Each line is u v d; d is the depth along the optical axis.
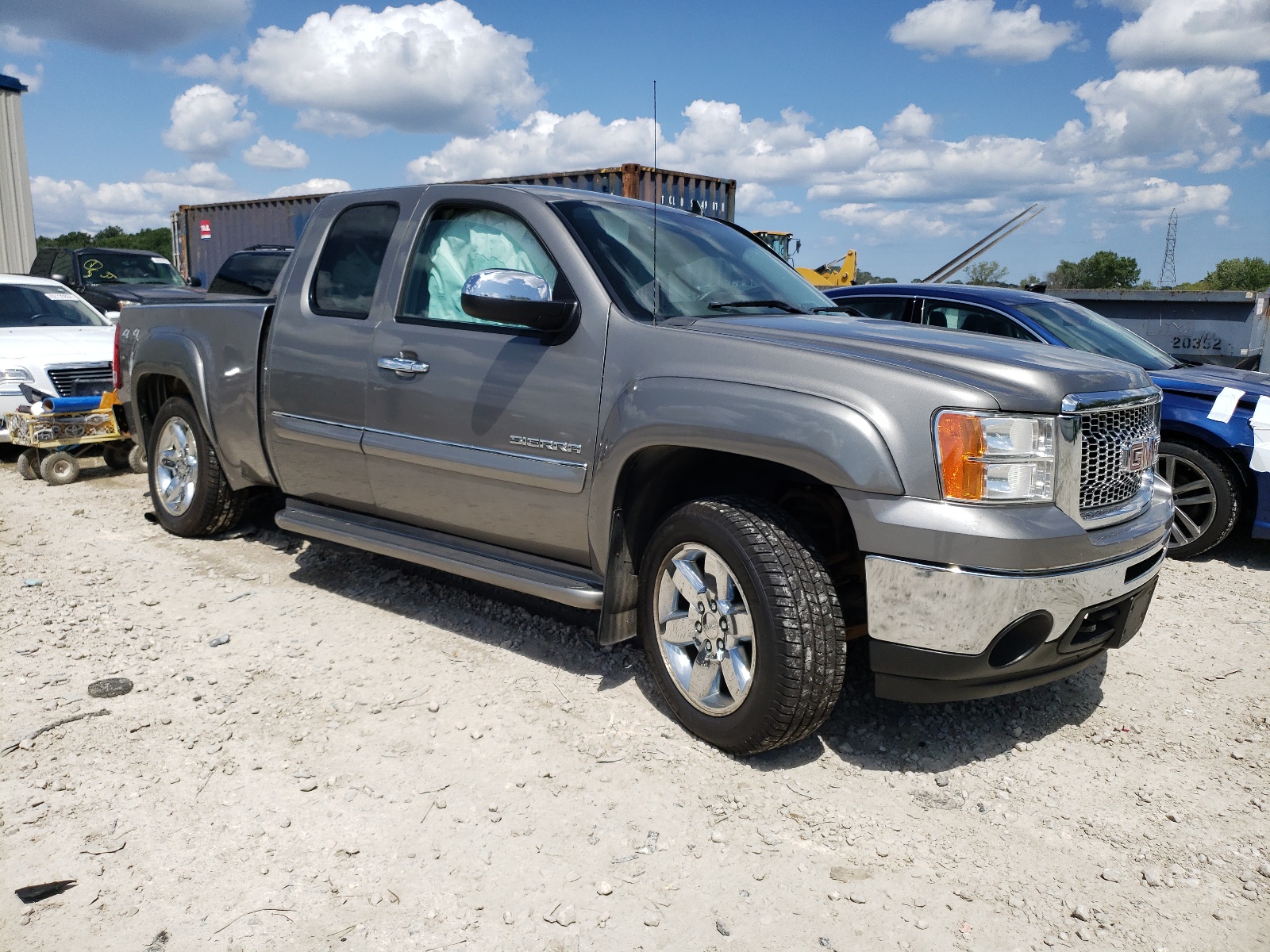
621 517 3.27
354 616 4.23
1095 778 3.07
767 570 2.84
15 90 17.34
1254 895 2.48
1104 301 10.23
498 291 3.17
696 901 2.38
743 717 2.94
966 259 9.71
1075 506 2.80
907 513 2.65
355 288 4.19
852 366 2.79
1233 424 5.45
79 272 14.49
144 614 4.22
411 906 2.32
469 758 3.03
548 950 2.19
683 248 3.82
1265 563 5.70
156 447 5.46
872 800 2.88
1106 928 2.33
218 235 23.19
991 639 2.66
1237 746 3.32
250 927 2.23
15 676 3.54
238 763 2.96
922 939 2.27
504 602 4.42
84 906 2.29
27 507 6.23
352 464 4.14
